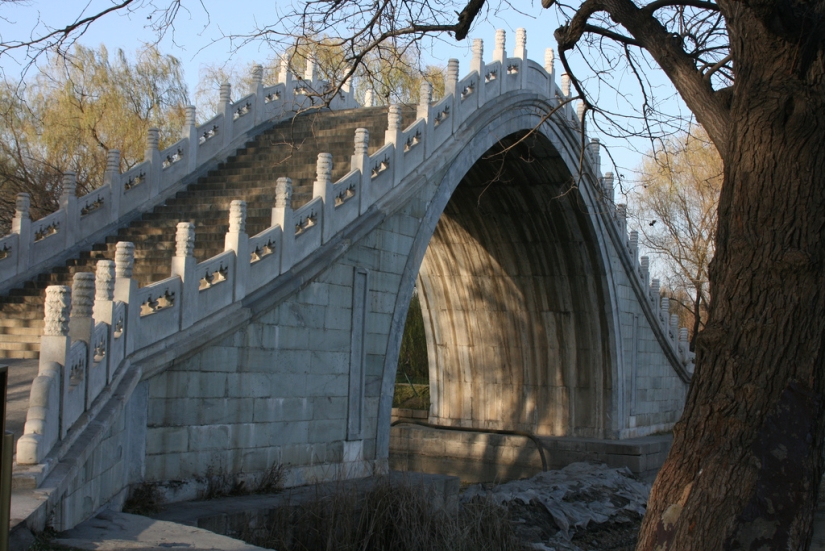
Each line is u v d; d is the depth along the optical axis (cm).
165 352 1268
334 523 1306
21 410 1012
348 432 1691
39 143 2897
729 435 719
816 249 723
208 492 1342
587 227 2905
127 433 1190
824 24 719
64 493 858
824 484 1468
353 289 1716
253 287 1469
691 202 3406
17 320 1407
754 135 744
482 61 2261
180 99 3164
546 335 3216
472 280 3291
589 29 1052
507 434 3169
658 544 732
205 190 1970
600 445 2936
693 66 898
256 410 1458
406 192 1881
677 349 3631
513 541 1600
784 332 719
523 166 2698
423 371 4341
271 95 2391
